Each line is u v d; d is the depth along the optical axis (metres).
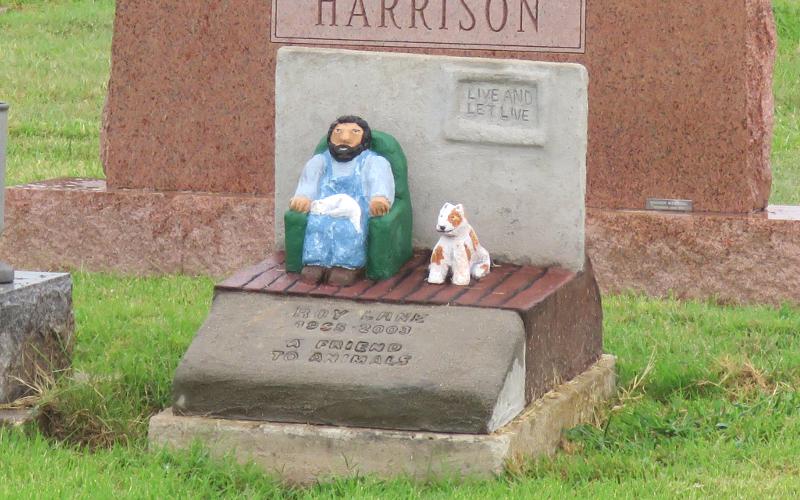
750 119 9.91
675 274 9.77
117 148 10.96
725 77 9.84
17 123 15.34
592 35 9.99
